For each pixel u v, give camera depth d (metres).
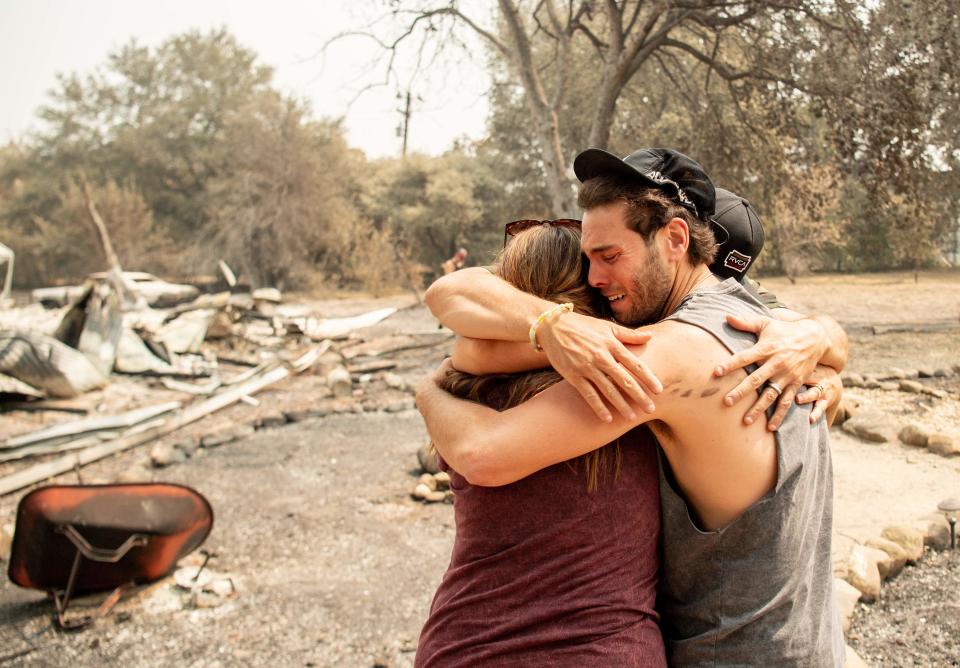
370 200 44.28
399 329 20.05
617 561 1.36
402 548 6.07
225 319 17.89
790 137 18.03
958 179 15.24
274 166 40.47
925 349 13.50
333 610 5.08
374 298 32.47
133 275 26.06
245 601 5.27
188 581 5.52
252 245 41.31
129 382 13.83
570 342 1.30
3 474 9.12
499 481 1.33
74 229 45.78
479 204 41.75
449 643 1.40
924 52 13.70
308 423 10.84
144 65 52.28
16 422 11.33
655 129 21.20
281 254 40.19
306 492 7.64
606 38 21.97
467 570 1.43
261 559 5.99
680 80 21.17
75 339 14.51
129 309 17.89
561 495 1.36
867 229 28.02
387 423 10.61
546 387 1.40
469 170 42.56
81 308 14.52
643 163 1.47
